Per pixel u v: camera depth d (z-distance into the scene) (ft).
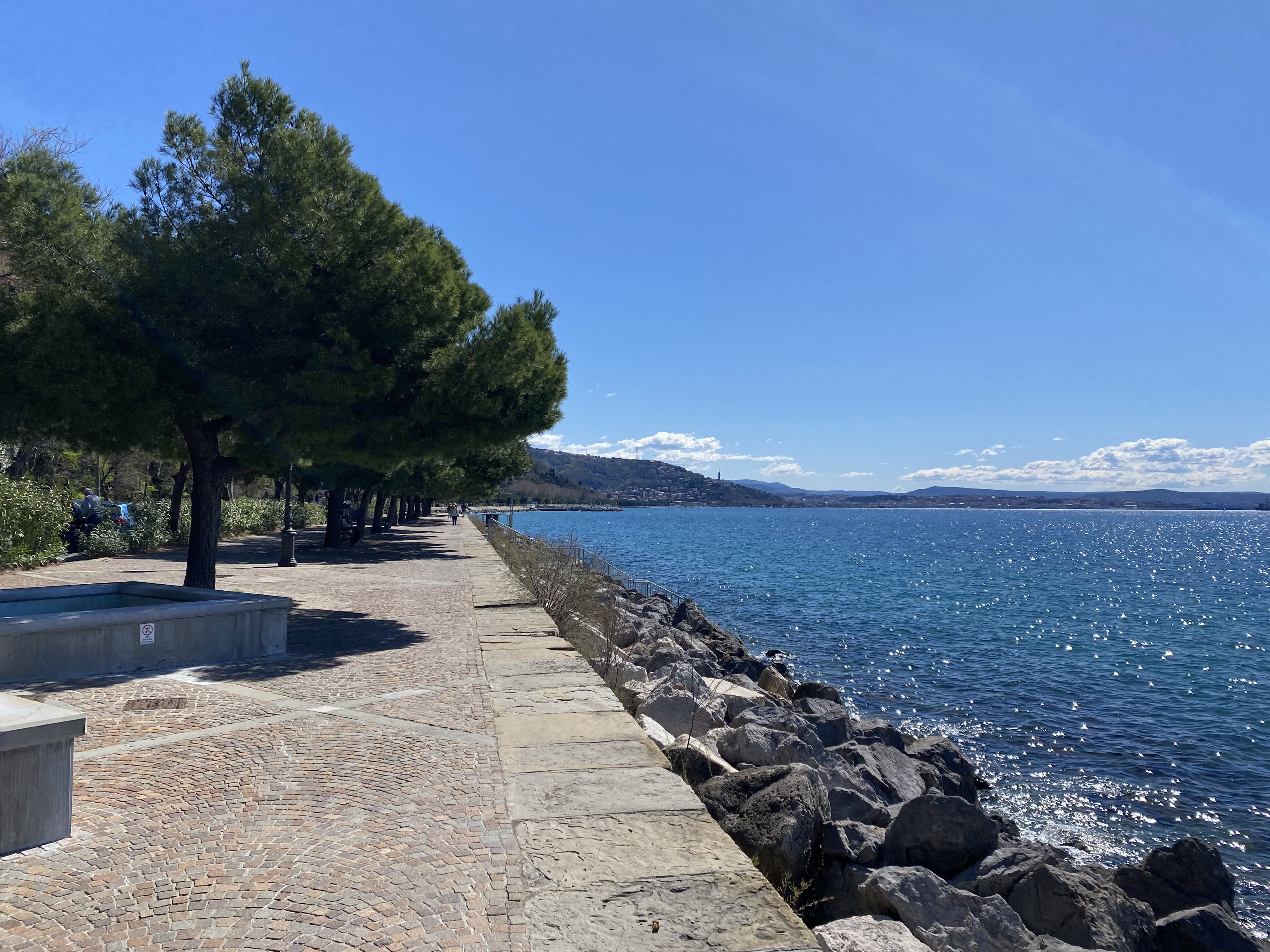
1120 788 45.21
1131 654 89.71
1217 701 67.05
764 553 253.03
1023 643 95.14
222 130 45.06
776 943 13.16
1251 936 22.50
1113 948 19.94
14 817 15.75
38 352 37.55
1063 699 66.59
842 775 31.35
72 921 13.25
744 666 64.80
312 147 43.93
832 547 305.73
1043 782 46.14
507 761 22.09
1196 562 280.10
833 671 75.46
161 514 97.14
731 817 22.25
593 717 26.84
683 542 309.22
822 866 22.18
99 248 42.37
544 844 16.66
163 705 26.81
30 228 41.16
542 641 41.63
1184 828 39.83
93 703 26.81
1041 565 241.55
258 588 63.87
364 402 45.39
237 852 15.90
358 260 45.21
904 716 60.03
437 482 133.49
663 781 20.59
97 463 116.88
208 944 12.61
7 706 16.99
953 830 23.30
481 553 115.55
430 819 17.80
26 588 37.55
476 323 51.52
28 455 102.22
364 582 70.69
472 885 14.80
